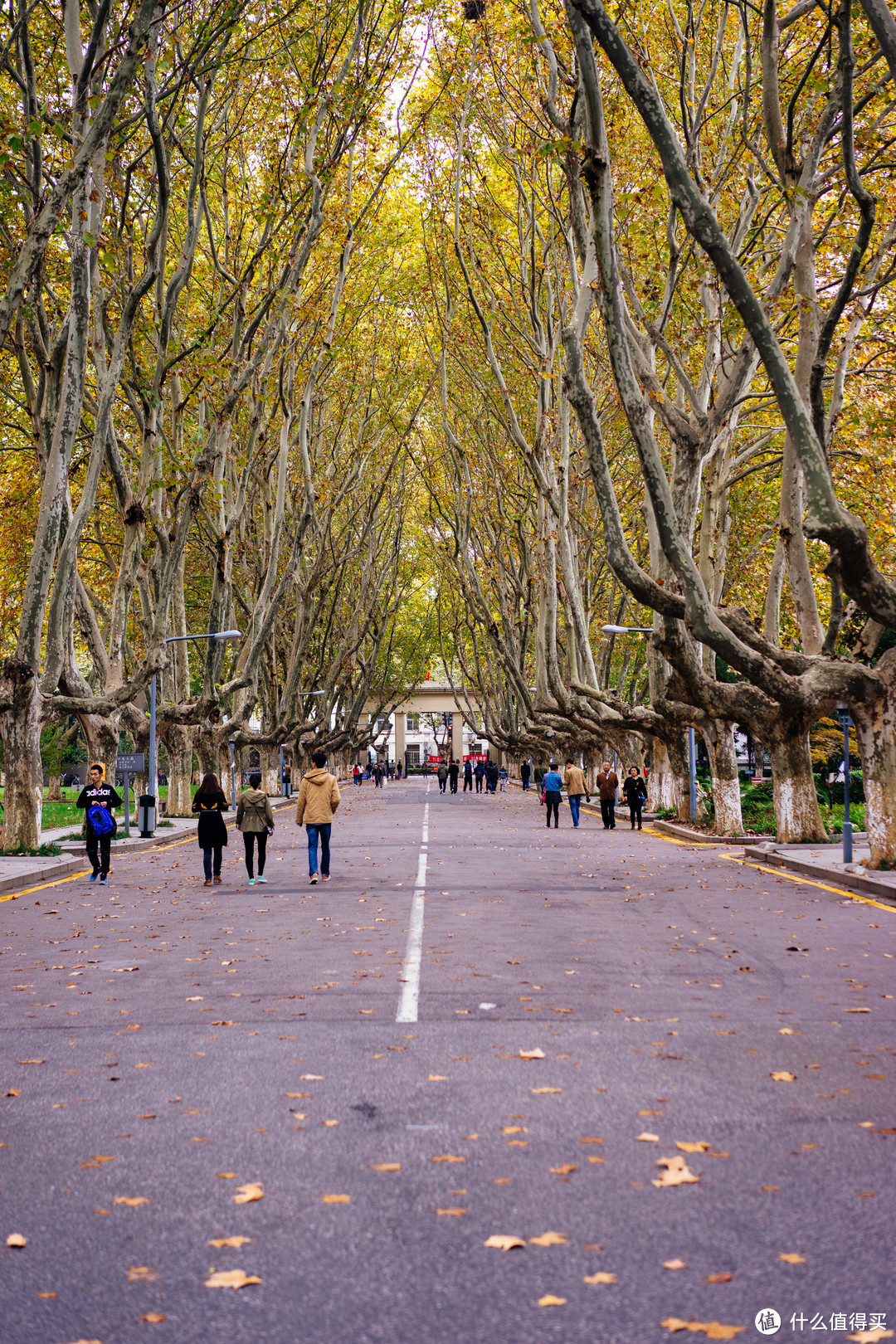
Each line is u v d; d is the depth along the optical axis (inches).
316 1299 136.9
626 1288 138.0
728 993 318.0
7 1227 160.7
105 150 737.0
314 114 860.0
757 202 738.2
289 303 906.1
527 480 1389.0
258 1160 186.1
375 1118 207.2
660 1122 201.6
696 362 1004.6
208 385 927.0
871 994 315.9
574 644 1263.5
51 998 327.0
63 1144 196.7
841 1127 198.5
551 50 727.7
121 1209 166.6
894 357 892.6
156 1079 236.8
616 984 332.2
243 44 741.3
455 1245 150.9
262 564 1267.2
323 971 361.4
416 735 4921.3
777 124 624.4
